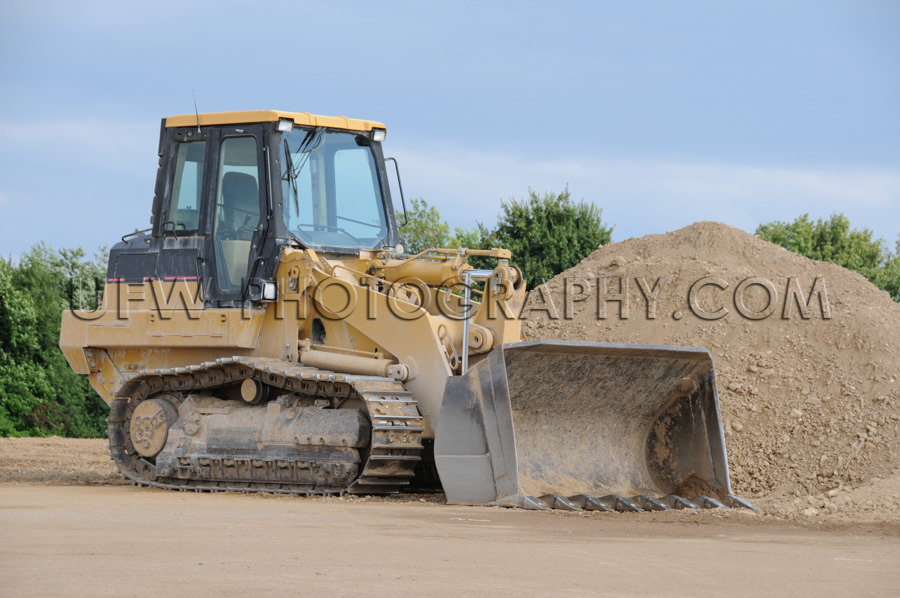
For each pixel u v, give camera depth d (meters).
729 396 20.80
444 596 7.69
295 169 17.69
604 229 46.81
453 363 16.62
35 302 51.44
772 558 9.95
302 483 16.52
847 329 21.66
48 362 49.78
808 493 17.58
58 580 8.02
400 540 10.63
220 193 17.97
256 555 9.41
